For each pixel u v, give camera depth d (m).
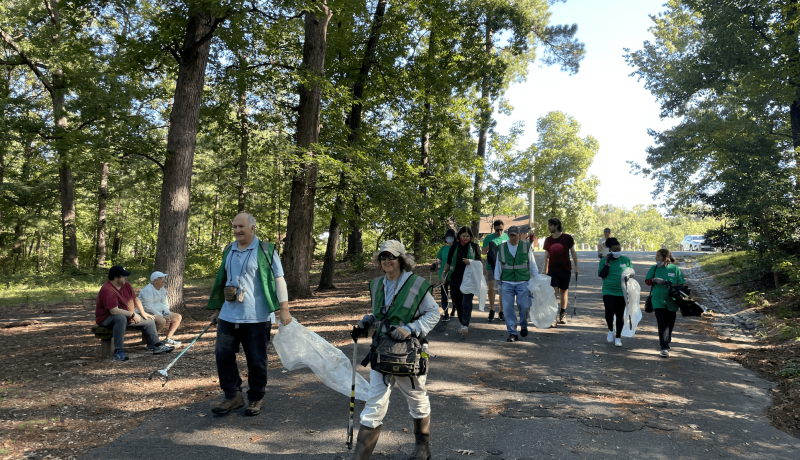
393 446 4.04
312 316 10.47
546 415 4.82
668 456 3.99
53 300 16.31
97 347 8.09
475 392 5.52
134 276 23.75
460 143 20.11
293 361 4.86
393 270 3.65
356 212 15.23
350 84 16.56
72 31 11.52
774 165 13.20
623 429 4.52
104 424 4.51
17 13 20.23
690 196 14.37
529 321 9.91
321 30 13.44
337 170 13.16
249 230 4.74
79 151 11.80
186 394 5.39
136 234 39.25
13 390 5.48
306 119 13.46
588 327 9.38
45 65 20.86
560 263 9.56
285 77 14.30
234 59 13.52
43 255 34.31
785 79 16.91
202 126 15.27
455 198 18.48
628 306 7.88
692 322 10.13
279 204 24.64
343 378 4.93
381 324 3.59
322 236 32.34
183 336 8.73
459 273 8.51
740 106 20.45
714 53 18.69
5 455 3.80
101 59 12.38
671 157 22.88
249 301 4.69
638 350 7.72
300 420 4.64
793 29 15.88
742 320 10.19
